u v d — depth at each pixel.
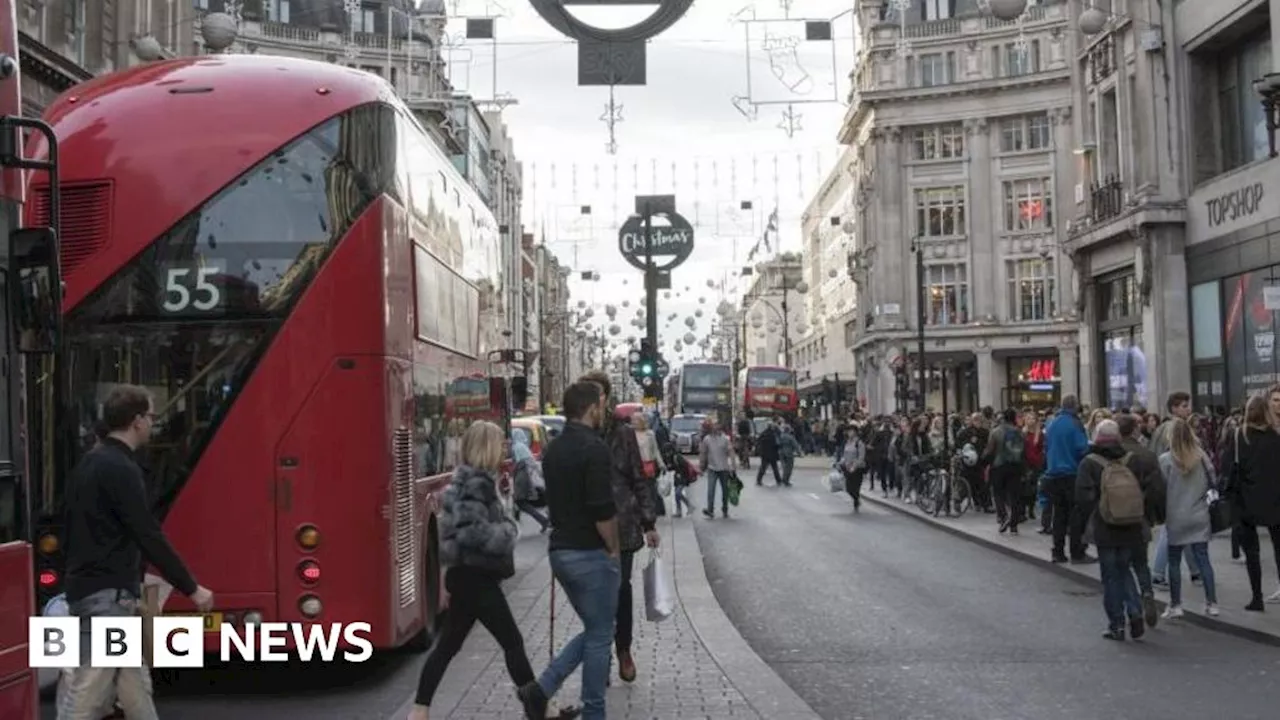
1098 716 8.41
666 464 24.83
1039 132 67.19
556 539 7.27
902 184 69.81
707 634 11.14
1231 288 26.14
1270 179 24.42
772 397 62.00
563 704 8.12
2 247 5.53
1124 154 30.98
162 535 5.91
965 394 69.94
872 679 9.70
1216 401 26.97
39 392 8.90
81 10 25.94
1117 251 31.64
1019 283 67.56
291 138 9.21
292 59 10.13
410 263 10.22
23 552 5.45
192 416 8.95
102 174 9.09
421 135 11.14
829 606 13.68
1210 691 9.23
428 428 11.03
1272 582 14.62
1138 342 31.00
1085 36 34.81
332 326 9.07
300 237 9.12
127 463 5.93
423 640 10.93
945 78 68.94
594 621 7.22
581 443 7.26
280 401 8.99
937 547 19.92
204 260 9.04
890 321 69.25
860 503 30.61
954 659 10.57
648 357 26.16
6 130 5.45
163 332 8.98
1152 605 11.48
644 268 26.28
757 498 32.66
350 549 8.97
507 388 19.28
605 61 14.97
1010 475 20.73
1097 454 11.66
